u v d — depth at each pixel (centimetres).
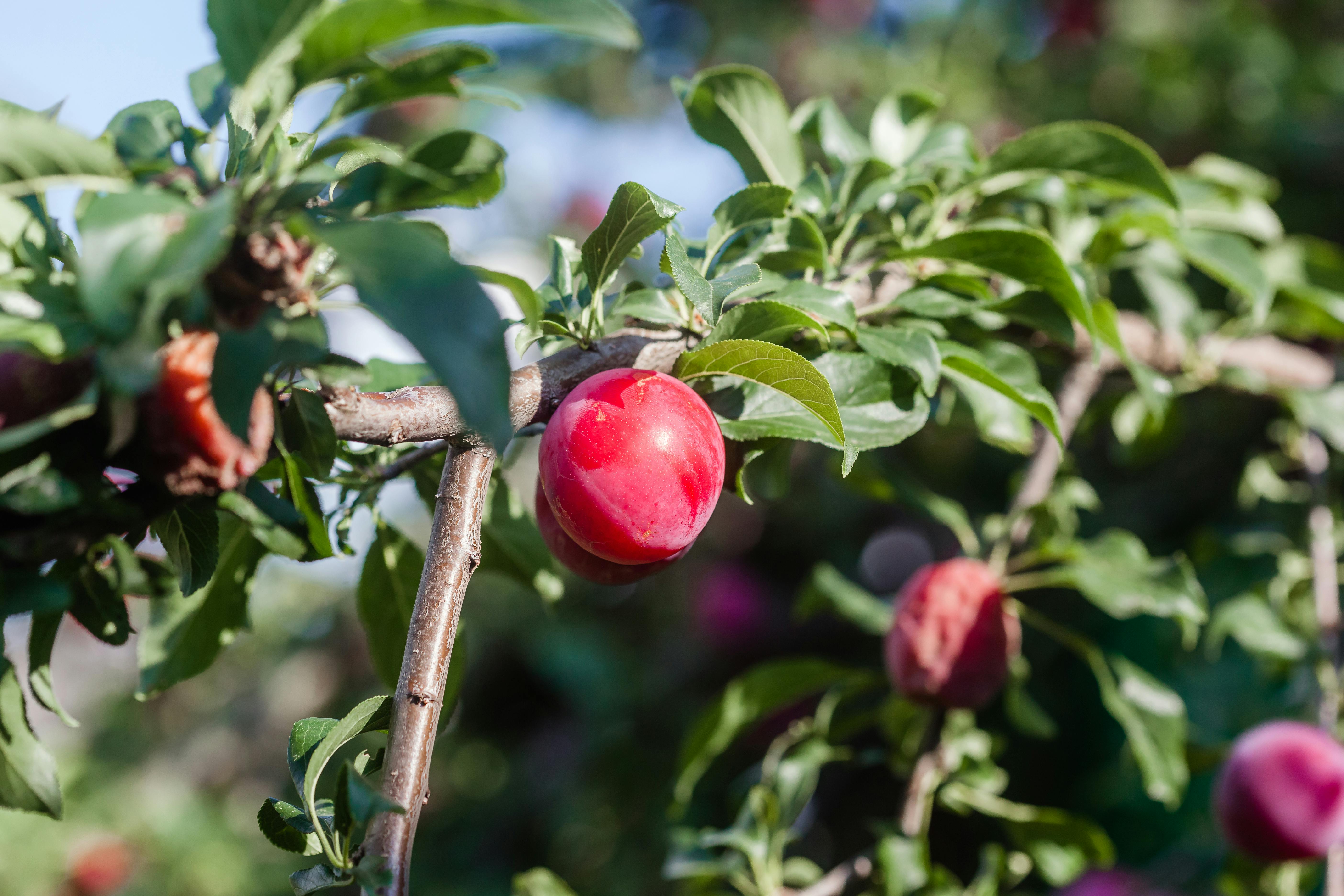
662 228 67
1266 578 96
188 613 73
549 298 70
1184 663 133
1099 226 84
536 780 174
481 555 72
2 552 62
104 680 206
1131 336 89
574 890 158
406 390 66
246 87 62
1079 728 149
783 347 66
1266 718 123
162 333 63
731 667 169
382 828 64
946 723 83
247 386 62
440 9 61
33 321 62
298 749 67
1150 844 139
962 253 74
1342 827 87
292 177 63
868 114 173
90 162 62
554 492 68
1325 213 150
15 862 169
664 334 70
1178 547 136
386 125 192
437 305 60
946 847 149
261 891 179
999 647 82
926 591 82
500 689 181
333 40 62
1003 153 78
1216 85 163
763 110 78
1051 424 72
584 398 67
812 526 173
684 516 67
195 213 61
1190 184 88
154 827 181
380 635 75
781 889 82
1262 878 92
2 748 65
